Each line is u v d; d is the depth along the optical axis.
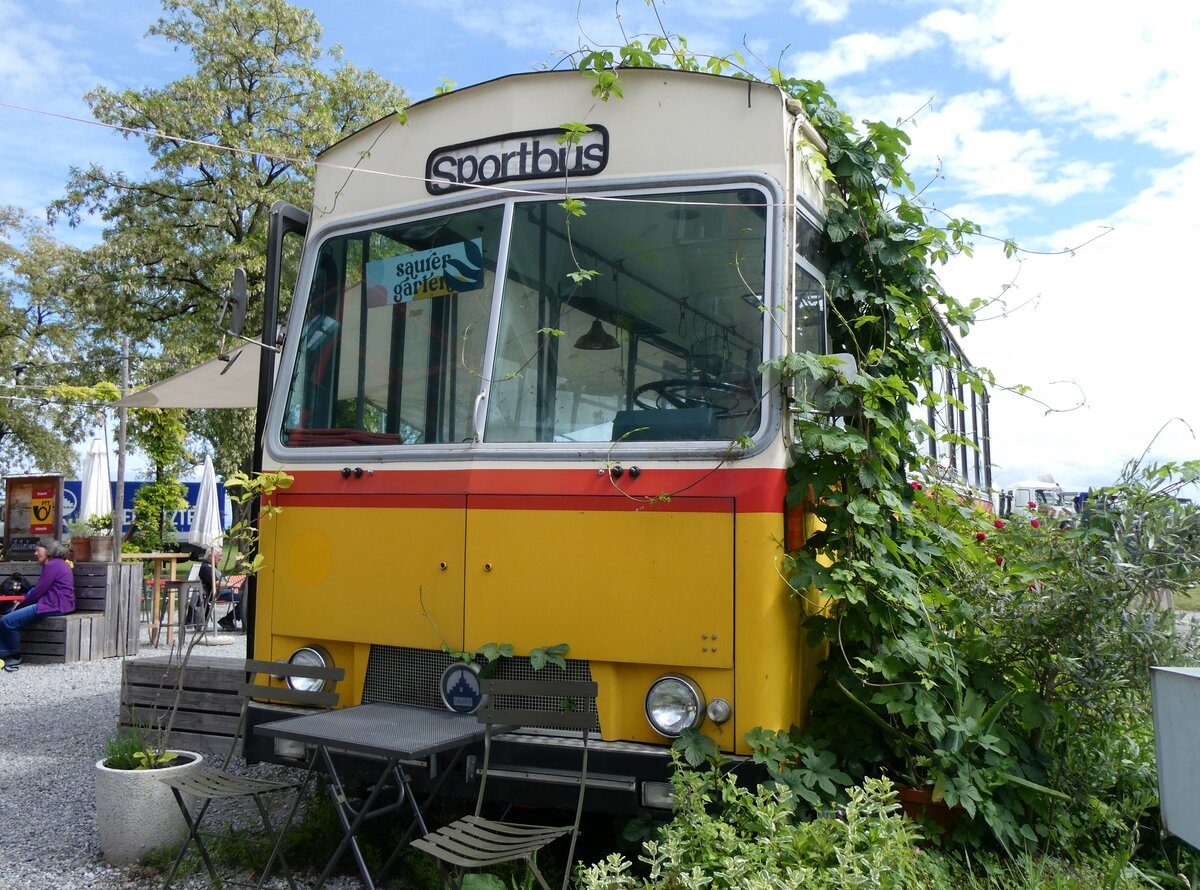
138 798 4.62
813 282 4.71
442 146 4.73
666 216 4.32
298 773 6.12
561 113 4.51
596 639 4.00
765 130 4.25
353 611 4.47
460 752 3.78
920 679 4.35
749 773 3.73
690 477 3.99
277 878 4.35
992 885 3.82
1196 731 2.77
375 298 4.82
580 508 4.10
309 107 26.36
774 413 4.01
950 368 5.28
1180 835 2.82
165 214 25.58
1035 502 5.71
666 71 4.39
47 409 34.75
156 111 24.98
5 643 11.12
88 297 25.09
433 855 3.19
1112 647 4.43
